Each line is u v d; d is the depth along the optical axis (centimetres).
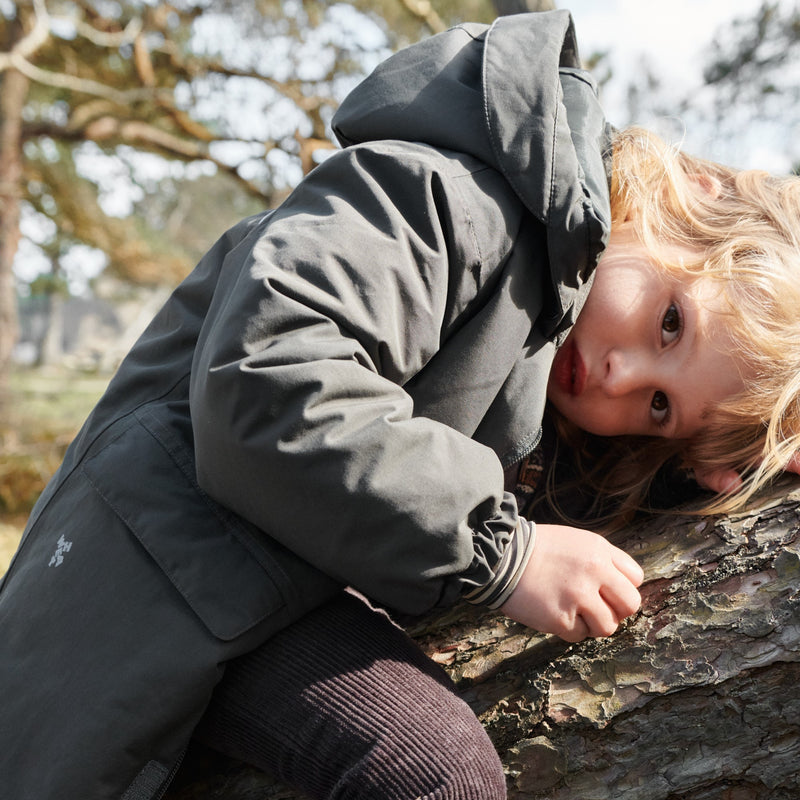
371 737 97
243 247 113
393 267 105
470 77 126
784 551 116
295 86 729
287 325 98
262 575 105
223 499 103
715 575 117
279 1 702
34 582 114
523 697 114
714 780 108
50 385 1090
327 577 108
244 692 105
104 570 108
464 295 115
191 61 730
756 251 134
